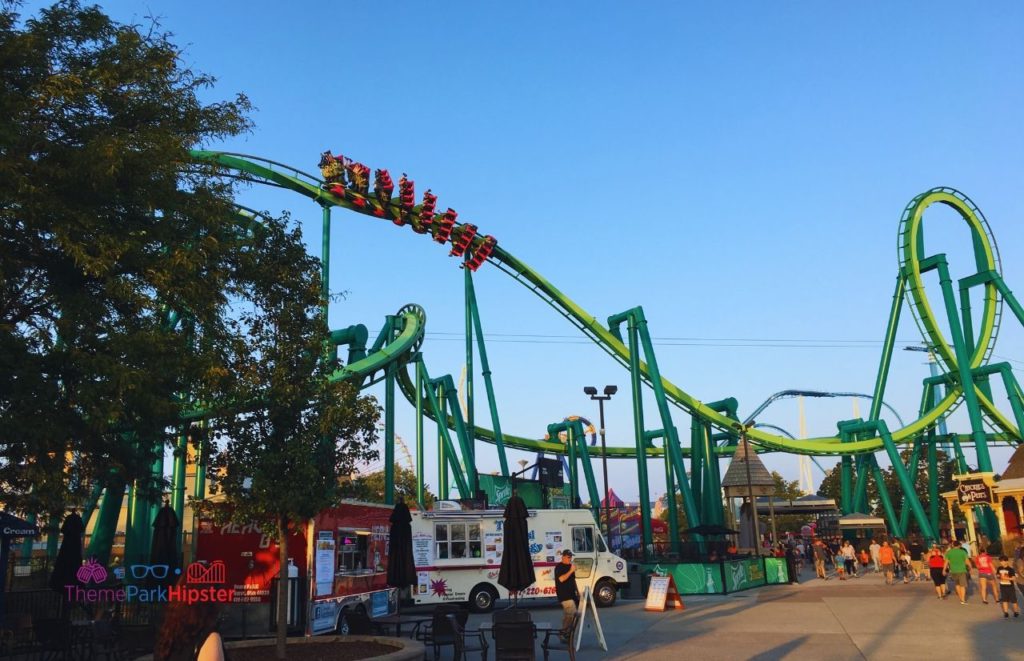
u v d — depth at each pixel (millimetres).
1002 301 60469
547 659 15789
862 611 24531
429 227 51062
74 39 16047
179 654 5492
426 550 28109
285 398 14883
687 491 47656
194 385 15812
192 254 15734
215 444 15344
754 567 37312
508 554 17547
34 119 15008
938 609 24906
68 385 15156
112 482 17828
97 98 15781
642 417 47531
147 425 16797
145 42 17141
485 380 52531
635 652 17141
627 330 50719
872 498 96438
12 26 15125
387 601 23797
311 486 14555
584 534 29844
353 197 47438
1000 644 17281
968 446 74562
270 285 16047
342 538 20219
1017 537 41688
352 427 15695
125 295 14758
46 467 15109
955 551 27297
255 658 14039
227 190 18641
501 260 53094
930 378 67500
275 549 19281
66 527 19625
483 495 36719
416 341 50438
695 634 19828
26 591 20391
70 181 14578
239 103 18484
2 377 13805
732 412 63438
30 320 15750
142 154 15320
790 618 22984
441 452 59719
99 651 16875
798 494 122625
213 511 15430
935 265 57062
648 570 35469
